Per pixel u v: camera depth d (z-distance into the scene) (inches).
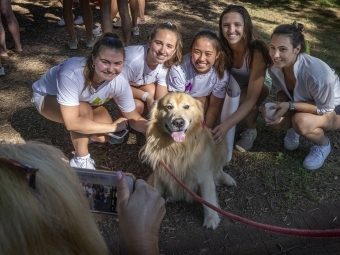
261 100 151.4
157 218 45.7
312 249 110.0
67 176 28.2
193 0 318.3
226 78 137.2
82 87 120.0
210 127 137.8
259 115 174.4
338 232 57.9
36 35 240.4
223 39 136.9
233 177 140.8
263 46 134.6
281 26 124.9
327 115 134.5
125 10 202.4
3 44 209.6
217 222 119.0
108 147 154.1
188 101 116.7
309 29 267.1
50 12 276.7
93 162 138.3
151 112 121.7
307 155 145.6
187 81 138.3
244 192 133.6
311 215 123.1
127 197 46.1
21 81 192.5
